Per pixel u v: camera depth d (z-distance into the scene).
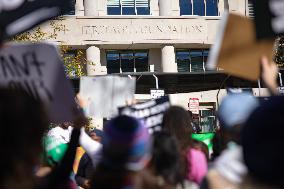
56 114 3.85
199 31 31.11
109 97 5.27
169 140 4.05
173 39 30.77
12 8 3.57
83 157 7.00
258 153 1.77
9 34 3.58
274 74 3.12
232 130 3.57
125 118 3.31
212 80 14.93
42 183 3.31
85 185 6.89
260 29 3.14
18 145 2.19
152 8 31.31
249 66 3.18
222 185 3.05
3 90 2.27
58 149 4.84
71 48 29.78
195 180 4.47
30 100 2.32
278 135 1.75
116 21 30.17
